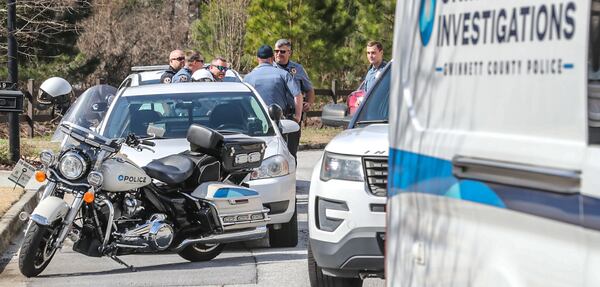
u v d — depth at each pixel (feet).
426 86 30.94
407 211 32.22
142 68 122.62
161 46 288.92
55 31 214.90
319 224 53.21
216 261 71.10
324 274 55.42
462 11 28.84
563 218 24.13
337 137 55.88
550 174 24.63
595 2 24.49
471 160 27.94
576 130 24.14
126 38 283.79
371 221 50.78
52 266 69.41
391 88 33.50
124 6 288.71
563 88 24.59
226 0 242.58
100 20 278.26
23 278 65.00
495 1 27.25
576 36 24.22
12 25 119.65
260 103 84.48
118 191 65.82
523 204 25.77
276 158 76.28
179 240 67.72
